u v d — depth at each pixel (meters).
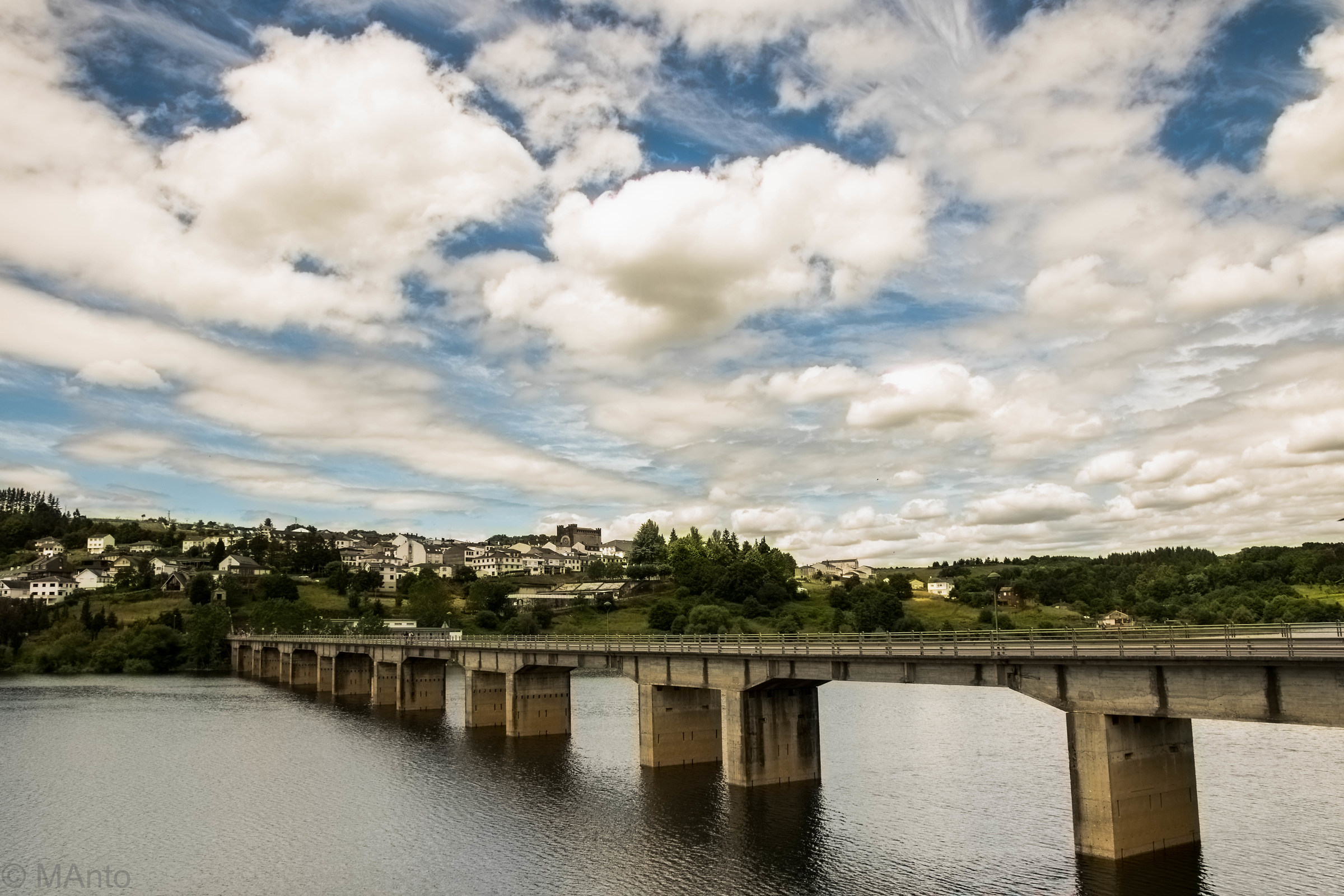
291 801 71.56
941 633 61.84
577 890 48.97
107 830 63.81
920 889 46.81
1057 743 88.81
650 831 59.19
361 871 53.31
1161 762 49.72
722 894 47.50
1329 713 39.62
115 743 101.31
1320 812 57.94
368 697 149.38
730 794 68.38
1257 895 43.16
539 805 67.31
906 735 96.25
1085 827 48.84
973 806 63.19
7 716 125.94
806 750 72.81
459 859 55.06
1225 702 43.12
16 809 70.31
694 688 78.56
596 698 143.75
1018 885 46.16
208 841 60.47
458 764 84.69
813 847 54.66
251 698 148.75
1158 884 44.78
